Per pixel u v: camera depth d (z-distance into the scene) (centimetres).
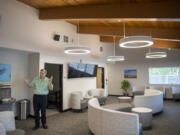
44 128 396
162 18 312
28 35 446
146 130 384
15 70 484
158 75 898
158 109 536
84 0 356
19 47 419
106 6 362
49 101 729
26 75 515
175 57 848
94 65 770
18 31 418
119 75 1021
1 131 220
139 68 955
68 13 409
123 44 362
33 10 462
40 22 486
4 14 385
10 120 278
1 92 445
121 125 284
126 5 342
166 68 875
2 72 449
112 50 1008
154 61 909
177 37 475
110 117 296
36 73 494
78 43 666
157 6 316
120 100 617
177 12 300
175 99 806
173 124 429
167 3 308
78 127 408
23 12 432
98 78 914
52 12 445
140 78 950
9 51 457
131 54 979
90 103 377
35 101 387
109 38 822
